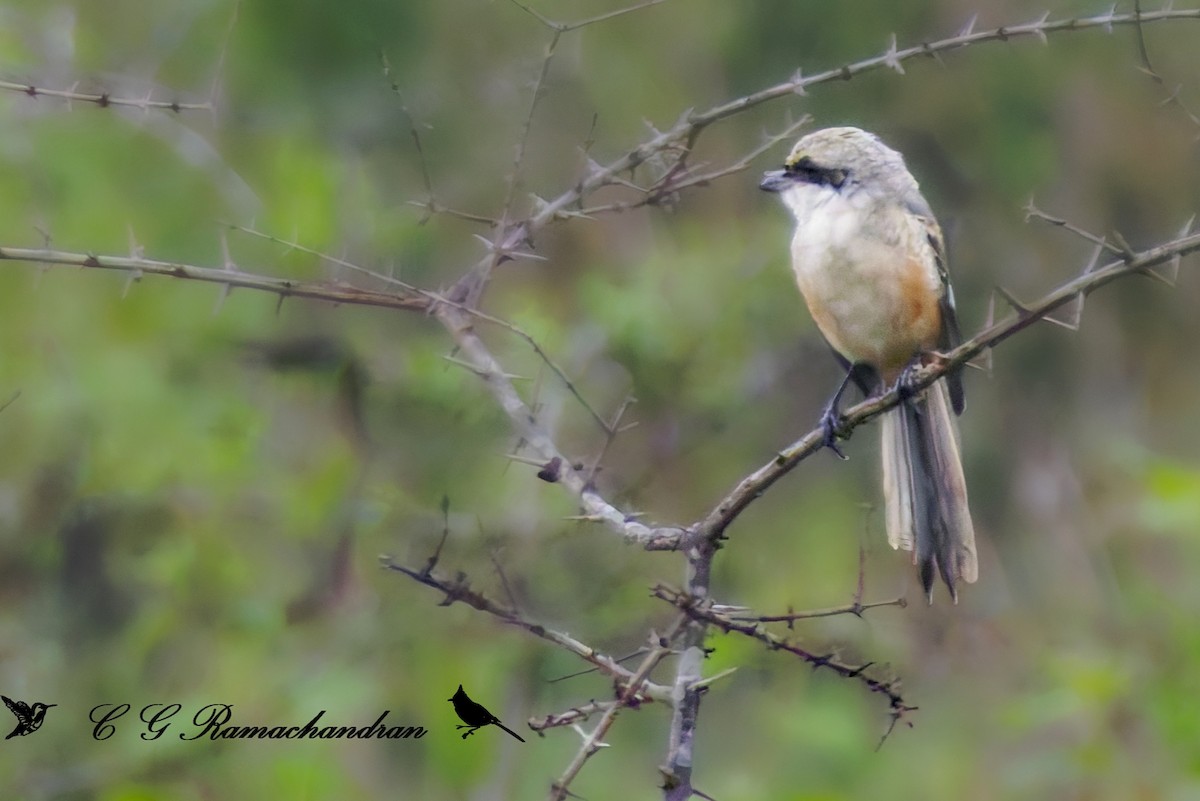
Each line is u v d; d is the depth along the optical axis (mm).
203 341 11172
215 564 10461
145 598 10531
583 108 13086
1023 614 13445
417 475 9992
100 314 11477
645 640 8133
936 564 8789
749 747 12039
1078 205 15039
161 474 10812
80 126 11609
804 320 12219
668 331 11539
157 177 11805
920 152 14516
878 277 9281
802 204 9664
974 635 12828
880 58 7637
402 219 11570
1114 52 14672
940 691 12656
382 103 12211
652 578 9078
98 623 10492
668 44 14086
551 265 12945
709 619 6012
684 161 7953
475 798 10203
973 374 15164
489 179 12383
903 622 12734
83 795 9758
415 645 9969
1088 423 15102
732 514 6477
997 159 14547
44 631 10438
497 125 12516
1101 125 14898
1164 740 10617
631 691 5992
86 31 11805
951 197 14703
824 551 12836
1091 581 13570
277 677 10133
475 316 7680
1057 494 14602
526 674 10039
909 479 8977
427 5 12594
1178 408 15570
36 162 11469
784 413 12570
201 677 10414
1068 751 10984
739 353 11883
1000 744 12258
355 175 11555
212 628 10445
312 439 10938
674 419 11352
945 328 9453
